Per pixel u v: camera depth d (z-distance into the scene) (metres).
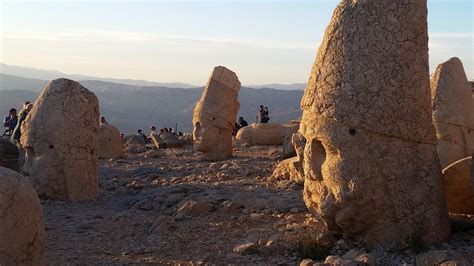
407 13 10.08
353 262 9.39
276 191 14.30
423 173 10.02
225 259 10.14
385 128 9.84
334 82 10.02
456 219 10.94
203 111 21.25
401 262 9.57
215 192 13.99
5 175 7.65
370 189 9.81
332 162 9.97
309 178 10.35
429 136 10.13
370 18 10.05
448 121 14.16
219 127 21.22
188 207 12.68
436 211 10.05
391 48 9.98
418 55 10.10
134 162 21.75
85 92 14.77
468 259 9.38
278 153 22.47
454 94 14.25
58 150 14.37
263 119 31.06
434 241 9.98
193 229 11.63
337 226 10.15
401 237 9.90
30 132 14.40
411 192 9.92
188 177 17.34
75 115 14.51
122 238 11.47
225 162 20.09
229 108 21.33
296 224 11.27
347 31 10.09
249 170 17.73
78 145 14.52
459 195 11.03
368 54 9.97
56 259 10.32
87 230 12.00
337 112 9.90
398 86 9.93
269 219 11.93
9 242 7.49
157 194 14.36
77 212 13.43
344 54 10.03
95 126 14.94
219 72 21.41
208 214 12.53
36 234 7.97
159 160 22.08
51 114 14.41
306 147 10.34
